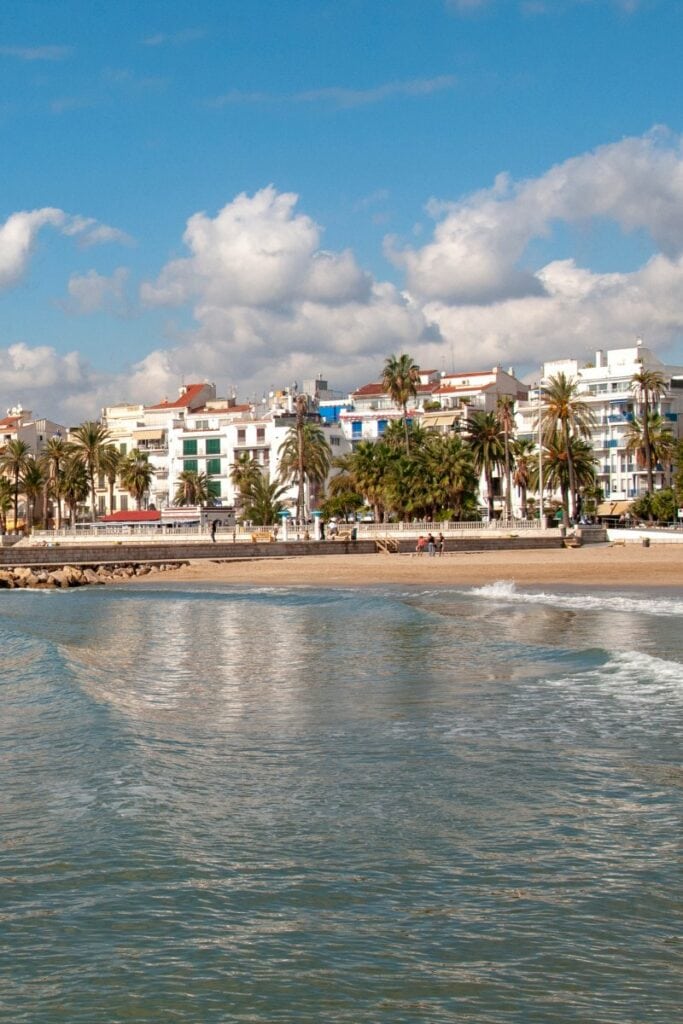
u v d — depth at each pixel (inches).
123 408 7455.7
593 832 463.2
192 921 370.3
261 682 963.3
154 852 442.0
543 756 613.6
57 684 924.6
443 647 1201.4
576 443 4980.3
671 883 399.5
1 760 619.8
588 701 805.9
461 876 410.9
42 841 458.6
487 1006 307.9
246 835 465.1
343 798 526.9
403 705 809.5
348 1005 309.7
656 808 498.6
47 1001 313.6
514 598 2011.6
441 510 4650.6
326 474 5467.5
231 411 6820.9
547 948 344.8
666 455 5526.6
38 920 372.8
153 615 1831.9
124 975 330.0
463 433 5802.2
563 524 3956.7
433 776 570.3
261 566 3292.3
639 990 315.9
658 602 1836.9
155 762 610.9
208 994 316.5
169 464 6742.1
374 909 379.6
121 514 5940.0
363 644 1259.8
